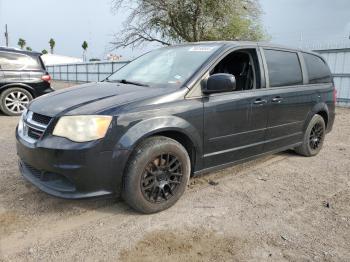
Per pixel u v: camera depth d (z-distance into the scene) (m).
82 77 32.53
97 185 3.04
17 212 3.35
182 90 3.49
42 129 3.12
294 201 3.83
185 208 3.55
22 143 3.24
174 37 22.70
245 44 4.26
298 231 3.18
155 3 21.61
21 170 3.53
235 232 3.12
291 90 4.72
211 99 3.68
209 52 3.96
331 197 3.98
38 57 9.30
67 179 3.02
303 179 4.54
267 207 3.64
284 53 4.83
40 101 3.56
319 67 5.55
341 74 14.34
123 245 2.86
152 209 3.35
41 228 3.09
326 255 2.81
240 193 3.99
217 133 3.76
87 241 2.91
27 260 2.64
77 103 3.24
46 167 3.04
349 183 4.46
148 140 3.27
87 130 2.96
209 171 3.85
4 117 8.80
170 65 4.04
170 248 2.84
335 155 5.80
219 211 3.51
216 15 21.34
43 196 3.71
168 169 3.40
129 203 3.28
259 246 2.91
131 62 4.84
